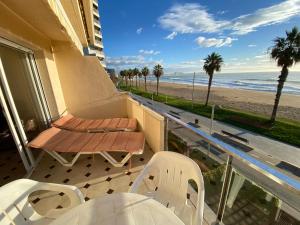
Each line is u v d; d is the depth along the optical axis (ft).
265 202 4.34
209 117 74.43
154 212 3.45
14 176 8.63
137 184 4.84
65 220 3.29
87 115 16.76
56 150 8.81
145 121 11.86
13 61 10.38
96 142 9.65
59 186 4.48
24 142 8.71
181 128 6.76
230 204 5.38
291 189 2.99
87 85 16.12
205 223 5.72
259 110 87.20
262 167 3.52
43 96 12.62
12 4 6.99
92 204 3.64
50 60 13.64
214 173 5.39
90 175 8.74
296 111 84.58
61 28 9.03
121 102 17.24
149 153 10.74
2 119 11.12
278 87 59.98
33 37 10.61
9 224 3.76
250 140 50.42
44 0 5.24
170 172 5.40
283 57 52.31
